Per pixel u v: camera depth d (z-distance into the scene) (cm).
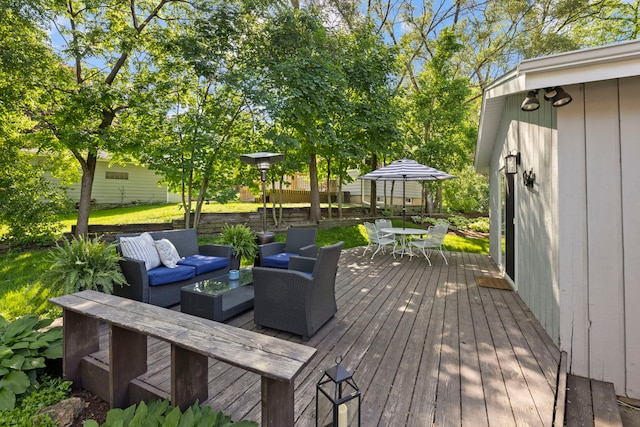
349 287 447
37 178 618
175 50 604
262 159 575
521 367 237
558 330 263
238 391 204
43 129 575
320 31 741
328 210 1024
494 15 1120
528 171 359
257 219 826
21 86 489
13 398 183
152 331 172
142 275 322
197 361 187
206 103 652
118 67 609
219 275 425
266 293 297
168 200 1398
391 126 905
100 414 200
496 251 595
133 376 208
